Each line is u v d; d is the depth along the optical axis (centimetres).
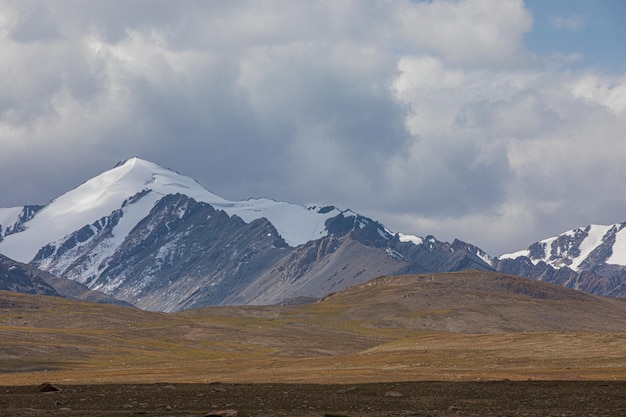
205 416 11275
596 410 12100
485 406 12912
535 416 11388
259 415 11556
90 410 12362
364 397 14425
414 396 14450
